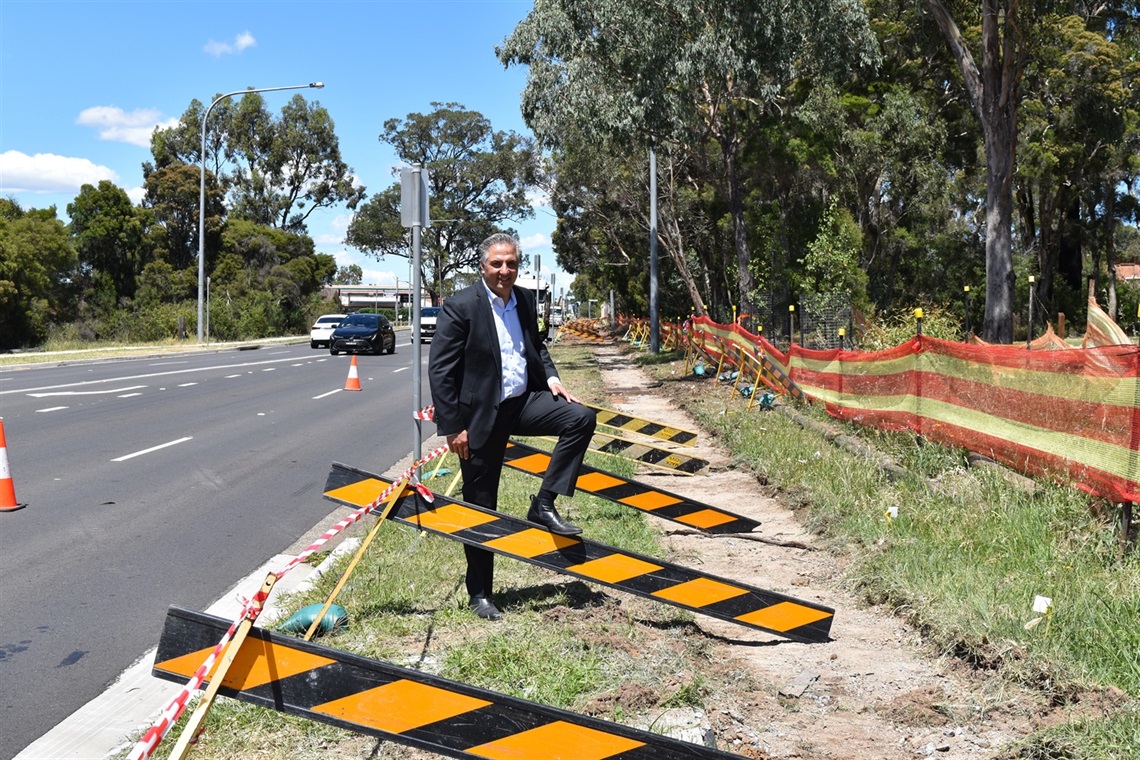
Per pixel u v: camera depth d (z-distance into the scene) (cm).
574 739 348
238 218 8675
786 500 965
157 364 3550
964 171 4453
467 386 569
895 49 3709
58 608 665
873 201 3784
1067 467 757
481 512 578
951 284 4722
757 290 3275
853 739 452
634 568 571
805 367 1708
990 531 710
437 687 350
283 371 3203
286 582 721
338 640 550
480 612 588
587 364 3478
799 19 2589
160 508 991
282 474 1197
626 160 4256
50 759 433
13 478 1147
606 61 2783
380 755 417
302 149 9438
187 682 346
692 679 501
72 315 5703
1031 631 526
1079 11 3934
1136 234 7894
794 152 3125
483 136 10425
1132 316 4981
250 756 415
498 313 575
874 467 992
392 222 10412
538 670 496
